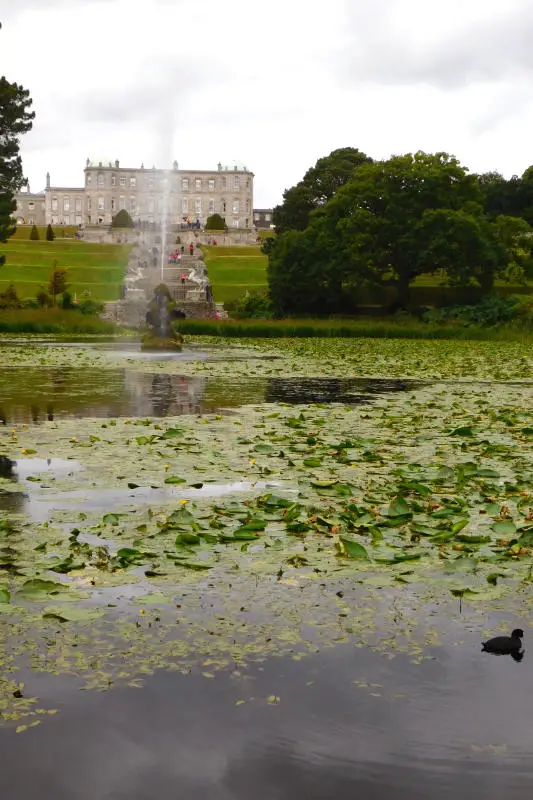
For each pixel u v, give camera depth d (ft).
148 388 68.54
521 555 23.18
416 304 222.48
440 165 219.61
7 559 22.18
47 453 37.17
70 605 18.78
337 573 21.47
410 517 26.84
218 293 293.64
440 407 57.11
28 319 199.21
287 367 95.14
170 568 21.68
